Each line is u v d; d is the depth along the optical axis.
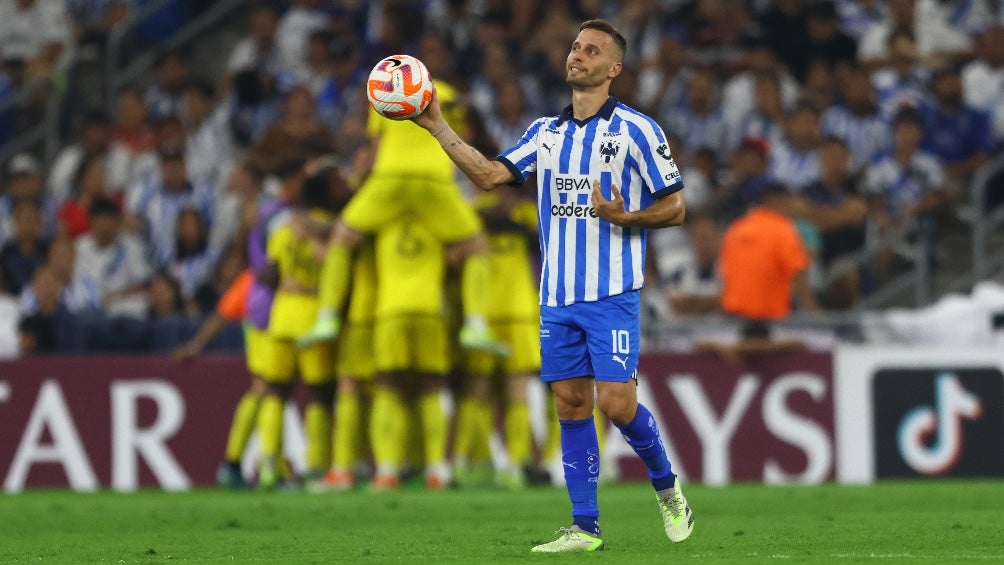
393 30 63.06
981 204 52.41
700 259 51.44
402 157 40.12
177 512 33.12
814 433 46.19
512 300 42.44
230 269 52.69
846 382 46.31
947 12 63.88
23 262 56.84
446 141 21.36
